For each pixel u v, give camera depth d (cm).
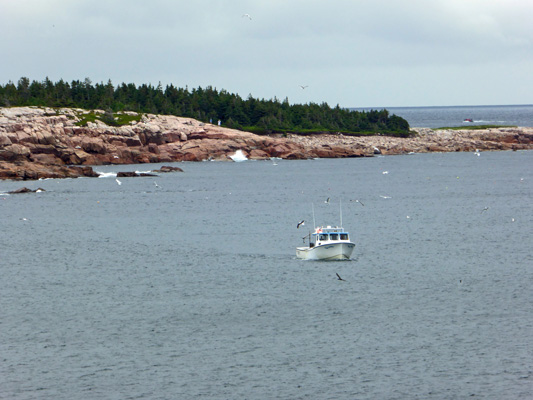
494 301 13875
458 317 12850
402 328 12281
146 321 12794
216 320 12825
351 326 12412
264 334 12056
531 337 11731
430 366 10612
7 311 13462
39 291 14975
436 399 9581
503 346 11350
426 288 14912
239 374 10394
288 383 10088
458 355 11012
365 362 10788
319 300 14062
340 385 10012
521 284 15200
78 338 11906
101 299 14300
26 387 9981
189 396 9706
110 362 10850
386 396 9675
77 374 10412
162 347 11475
